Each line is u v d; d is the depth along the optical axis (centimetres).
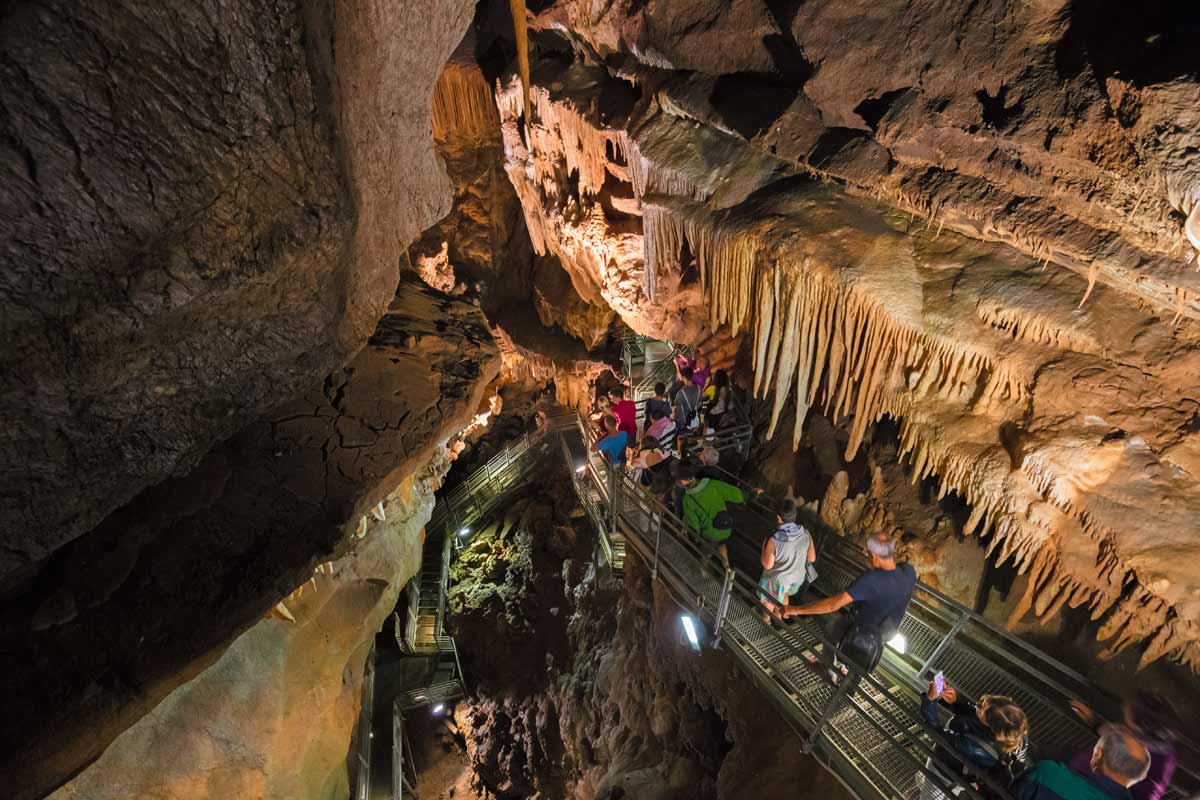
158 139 159
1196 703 324
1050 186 355
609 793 771
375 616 502
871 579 369
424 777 1072
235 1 158
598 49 809
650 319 828
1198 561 314
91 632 262
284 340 250
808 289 493
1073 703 337
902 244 475
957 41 398
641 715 855
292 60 178
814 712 377
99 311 170
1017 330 400
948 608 416
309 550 314
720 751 676
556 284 1362
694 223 611
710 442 696
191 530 309
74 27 135
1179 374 343
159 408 220
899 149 433
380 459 376
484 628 1227
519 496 1411
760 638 438
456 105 1241
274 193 196
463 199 1345
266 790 379
